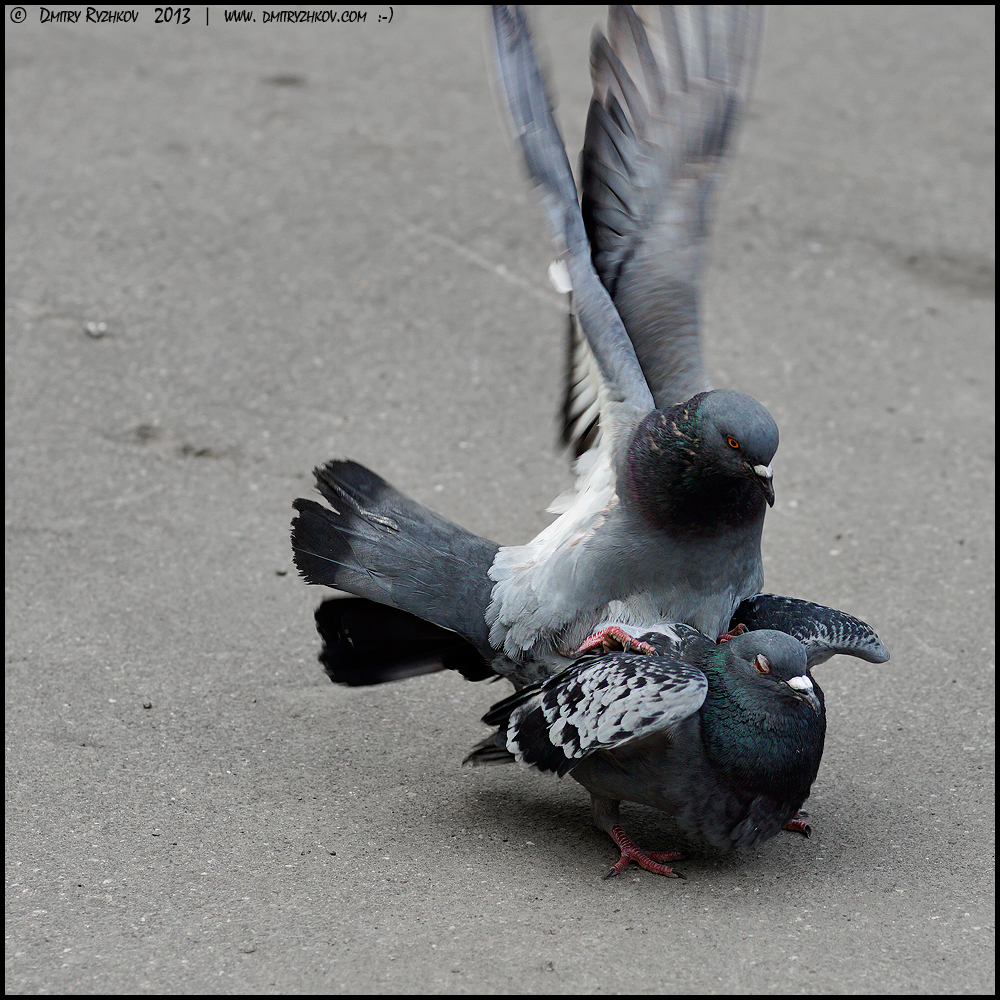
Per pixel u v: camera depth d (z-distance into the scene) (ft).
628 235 30.42
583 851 27.73
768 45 69.46
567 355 29.53
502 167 57.41
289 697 32.81
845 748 31.37
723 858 27.61
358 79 64.08
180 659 33.83
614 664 25.72
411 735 31.68
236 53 65.77
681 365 29.89
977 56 69.15
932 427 44.98
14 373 44.86
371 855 27.17
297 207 54.03
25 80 61.82
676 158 30.86
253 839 27.55
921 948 24.43
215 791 29.19
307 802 28.96
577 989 22.79
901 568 38.52
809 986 23.09
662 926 24.88
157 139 57.93
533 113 29.68
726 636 28.25
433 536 29.35
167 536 38.65
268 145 58.08
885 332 49.47
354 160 57.31
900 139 61.52
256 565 37.65
